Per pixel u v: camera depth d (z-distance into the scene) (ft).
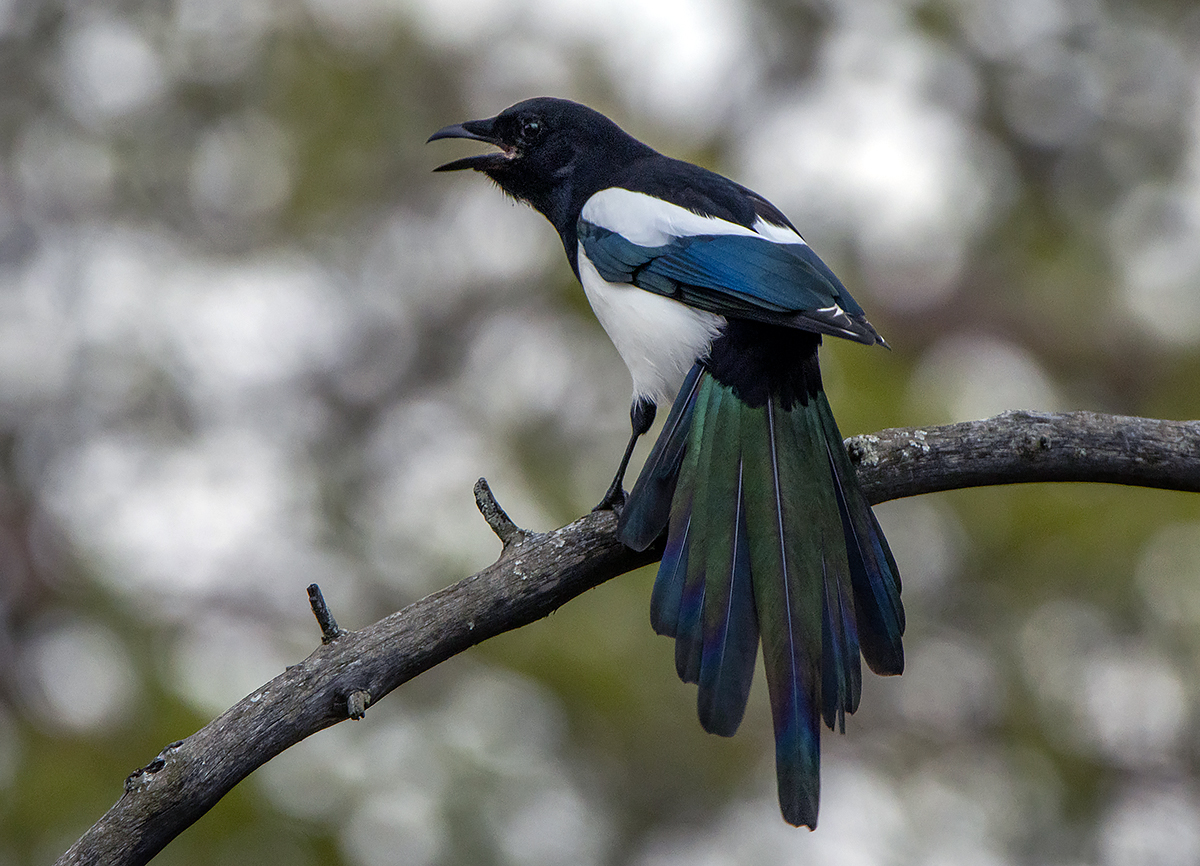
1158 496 42.45
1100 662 44.32
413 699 40.47
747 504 19.67
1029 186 51.29
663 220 23.58
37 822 34.50
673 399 23.57
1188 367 46.47
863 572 19.43
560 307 47.75
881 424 41.01
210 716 36.91
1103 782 43.83
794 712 17.89
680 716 41.70
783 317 21.03
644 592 41.45
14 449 46.52
